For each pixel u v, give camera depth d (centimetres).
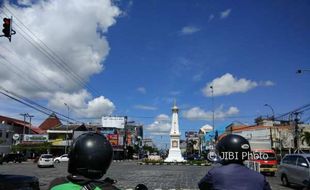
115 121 9738
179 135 6431
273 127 6950
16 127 7975
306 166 1925
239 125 8806
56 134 8138
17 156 6000
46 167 4312
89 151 253
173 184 2267
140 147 14800
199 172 3594
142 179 2644
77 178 244
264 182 381
